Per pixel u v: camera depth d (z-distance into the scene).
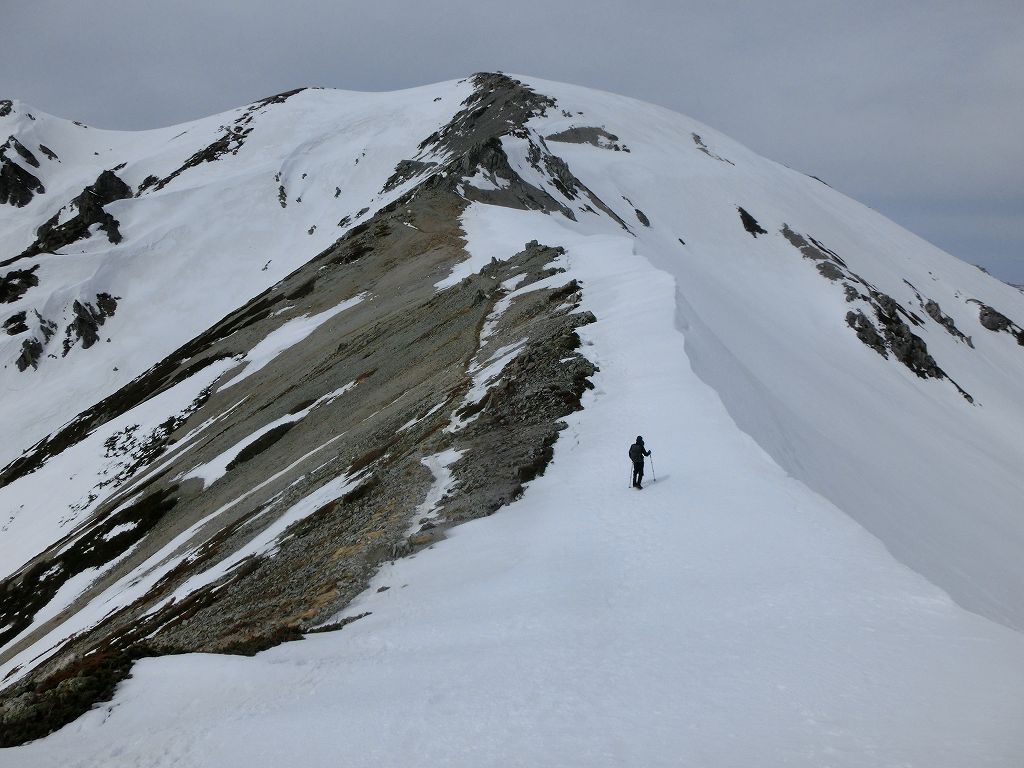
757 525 15.25
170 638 22.27
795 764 7.41
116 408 90.62
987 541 35.59
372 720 10.35
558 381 28.17
